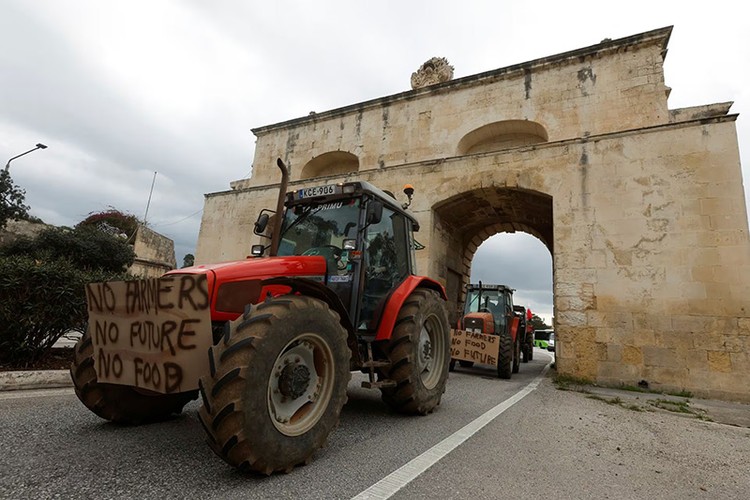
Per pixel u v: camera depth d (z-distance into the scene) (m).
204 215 15.49
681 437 4.07
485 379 8.44
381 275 4.37
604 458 3.13
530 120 11.94
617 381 8.05
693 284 7.84
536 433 3.77
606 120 10.90
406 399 3.95
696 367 7.52
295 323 2.50
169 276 2.66
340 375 2.84
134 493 1.98
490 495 2.23
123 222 26.95
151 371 2.38
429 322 4.67
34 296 5.03
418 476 2.44
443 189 11.24
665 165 8.54
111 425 3.22
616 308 8.38
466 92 13.20
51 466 2.28
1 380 4.22
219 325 2.85
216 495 2.02
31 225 20.95
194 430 3.20
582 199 9.22
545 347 40.41
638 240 8.48
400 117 14.20
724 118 8.20
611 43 11.11
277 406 2.49
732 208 7.81
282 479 2.29
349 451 2.90
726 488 2.64
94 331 2.73
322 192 4.27
